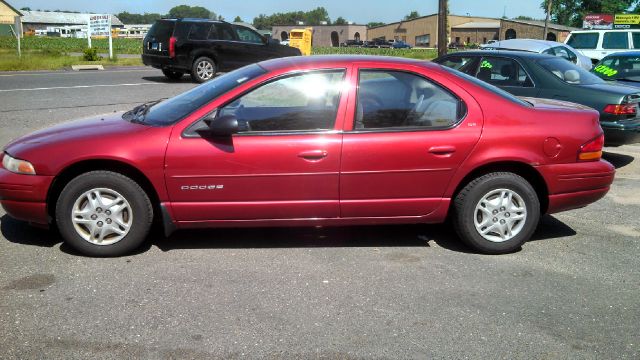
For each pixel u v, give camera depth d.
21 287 4.03
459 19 94.25
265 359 3.21
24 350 3.25
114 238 4.56
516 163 4.71
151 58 17.00
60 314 3.66
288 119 4.51
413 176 4.58
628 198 6.67
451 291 4.11
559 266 4.60
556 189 4.79
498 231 4.76
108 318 3.62
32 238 4.97
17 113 10.78
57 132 4.68
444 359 3.25
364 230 5.34
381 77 4.63
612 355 3.32
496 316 3.75
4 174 4.52
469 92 4.69
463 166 4.60
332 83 4.57
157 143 4.41
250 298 3.94
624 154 9.32
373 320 3.66
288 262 4.58
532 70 8.15
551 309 3.86
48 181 4.42
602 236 5.34
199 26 16.81
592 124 4.87
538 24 67.44
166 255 4.68
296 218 4.62
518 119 4.68
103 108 11.55
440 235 5.25
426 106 4.63
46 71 20.05
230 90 4.55
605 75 11.23
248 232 5.24
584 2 76.25
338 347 3.35
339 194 4.56
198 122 4.48
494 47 14.50
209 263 4.53
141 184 4.57
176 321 3.60
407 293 4.06
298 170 4.47
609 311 3.85
